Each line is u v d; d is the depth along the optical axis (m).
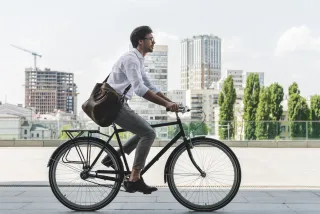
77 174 4.05
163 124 4.10
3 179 6.96
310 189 5.47
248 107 60.25
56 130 16.61
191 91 143.25
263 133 17.14
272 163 10.34
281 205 4.35
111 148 4.06
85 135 4.52
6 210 4.07
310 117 55.59
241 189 5.38
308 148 16.66
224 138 17.03
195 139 4.08
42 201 4.51
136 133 4.01
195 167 4.09
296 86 56.12
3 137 16.59
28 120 16.69
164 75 113.75
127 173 4.07
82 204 4.05
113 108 3.94
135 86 3.96
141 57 4.09
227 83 63.78
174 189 4.07
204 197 4.07
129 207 4.23
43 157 11.69
